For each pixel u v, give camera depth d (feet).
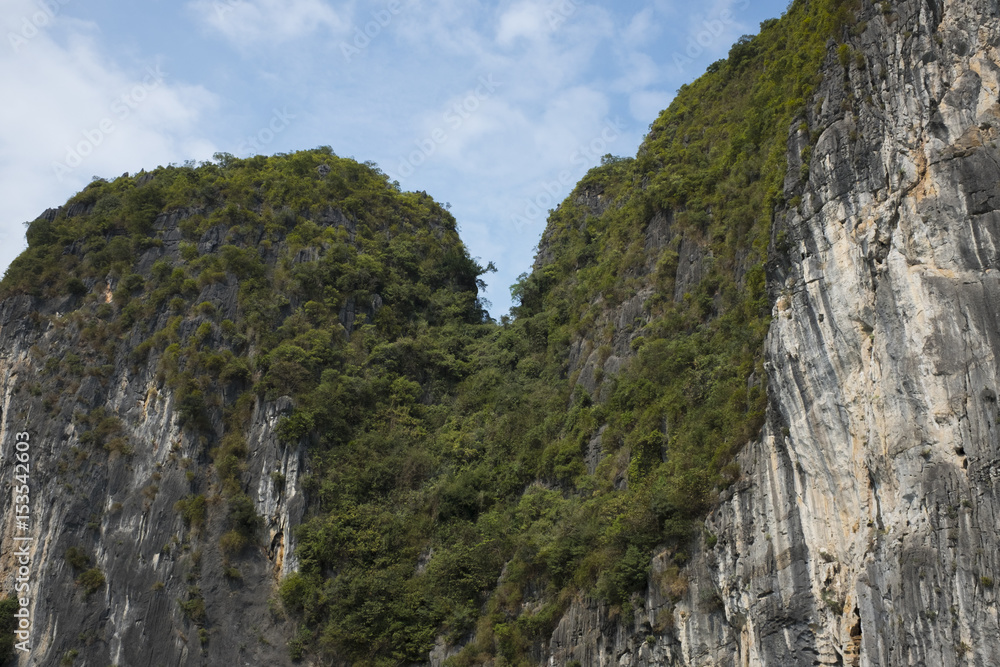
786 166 142.20
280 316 229.25
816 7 174.60
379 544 190.49
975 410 102.94
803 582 119.44
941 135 118.83
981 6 123.13
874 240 119.44
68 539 195.42
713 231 186.80
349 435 209.15
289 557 188.85
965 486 101.19
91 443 208.44
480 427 212.23
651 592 141.69
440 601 178.50
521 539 174.29
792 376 126.21
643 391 171.22
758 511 128.98
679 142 228.43
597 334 203.10
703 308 175.22
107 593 188.24
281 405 206.69
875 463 111.14
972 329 106.32
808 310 126.62
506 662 160.66
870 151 125.29
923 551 102.37
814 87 144.25
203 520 194.39
